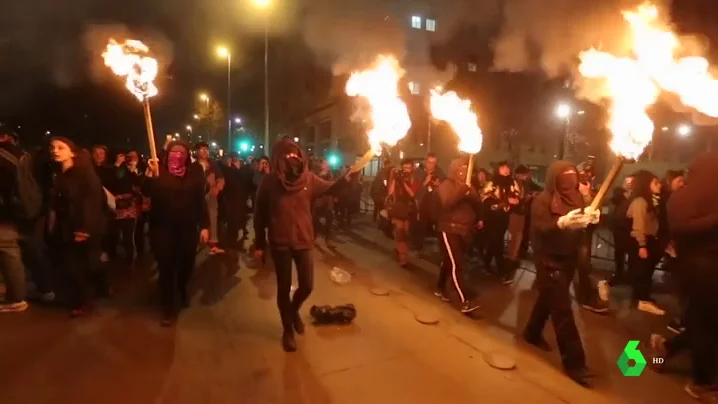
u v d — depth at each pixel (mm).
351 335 5484
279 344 5188
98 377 4355
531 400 4207
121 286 7129
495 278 8328
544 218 4680
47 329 5387
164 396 4082
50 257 6234
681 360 5109
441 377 4555
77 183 5562
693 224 4191
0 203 5594
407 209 8930
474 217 6383
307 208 4973
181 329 5531
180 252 5766
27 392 4062
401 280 7969
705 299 4254
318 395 4164
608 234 11758
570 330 4648
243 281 7664
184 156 5711
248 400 4055
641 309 6691
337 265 8945
